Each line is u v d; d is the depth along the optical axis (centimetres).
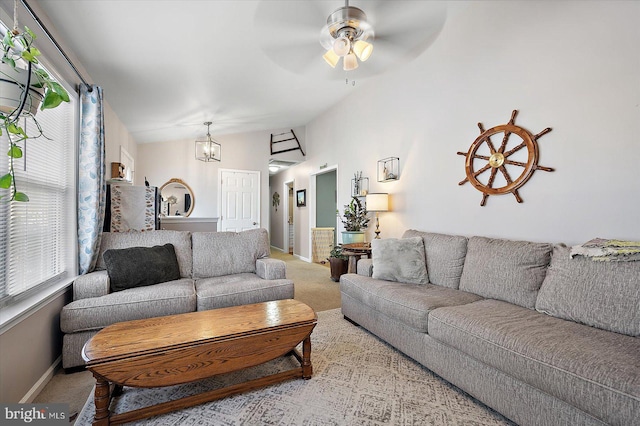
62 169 229
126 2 197
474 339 162
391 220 403
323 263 648
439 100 326
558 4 221
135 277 239
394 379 192
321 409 162
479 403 167
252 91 399
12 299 166
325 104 532
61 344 206
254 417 156
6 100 116
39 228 197
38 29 184
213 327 171
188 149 582
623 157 189
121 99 348
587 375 117
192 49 271
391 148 402
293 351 220
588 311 162
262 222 630
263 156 635
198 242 303
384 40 323
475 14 284
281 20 252
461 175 301
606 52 196
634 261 156
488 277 225
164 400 171
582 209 209
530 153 239
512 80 254
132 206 336
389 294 233
